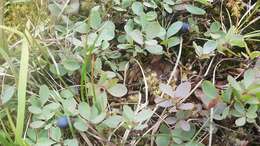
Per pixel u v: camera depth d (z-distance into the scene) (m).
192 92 0.20
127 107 0.18
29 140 0.18
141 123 0.19
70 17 0.22
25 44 0.18
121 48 0.20
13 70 0.19
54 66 0.20
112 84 0.19
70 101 0.19
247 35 0.20
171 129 0.18
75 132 0.19
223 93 0.18
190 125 0.18
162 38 0.21
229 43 0.20
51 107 0.19
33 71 0.20
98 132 0.18
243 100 0.18
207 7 0.22
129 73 0.21
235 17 0.22
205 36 0.21
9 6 0.23
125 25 0.21
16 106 0.20
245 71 0.19
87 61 0.20
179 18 0.22
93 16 0.21
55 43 0.21
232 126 0.19
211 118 0.18
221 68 0.21
